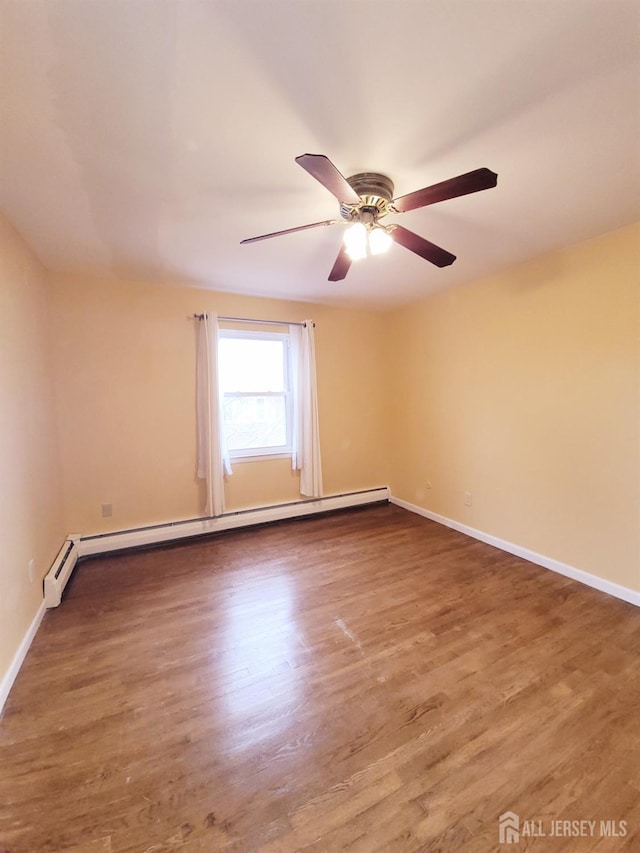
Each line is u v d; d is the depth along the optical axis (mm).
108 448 3168
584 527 2607
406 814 1197
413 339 4090
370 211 1711
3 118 1307
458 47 1091
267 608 2367
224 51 1083
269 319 3789
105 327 3109
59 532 2852
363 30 1031
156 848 1108
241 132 1407
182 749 1427
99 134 1403
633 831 1143
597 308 2449
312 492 4004
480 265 2924
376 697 1664
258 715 1579
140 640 2070
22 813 1203
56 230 2188
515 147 1534
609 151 1566
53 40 1036
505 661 1872
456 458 3643
